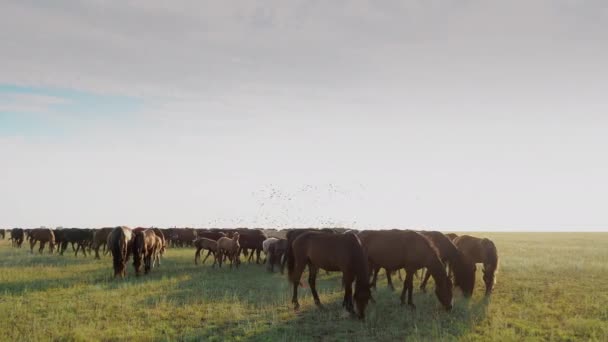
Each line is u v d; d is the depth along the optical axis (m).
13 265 23.22
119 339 9.49
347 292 11.70
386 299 13.76
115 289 15.45
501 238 66.50
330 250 12.00
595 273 19.48
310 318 11.41
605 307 12.29
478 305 12.78
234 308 12.17
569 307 12.38
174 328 10.50
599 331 9.88
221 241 23.44
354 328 10.50
